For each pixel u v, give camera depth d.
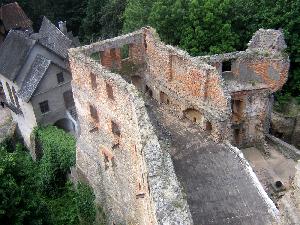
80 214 24.34
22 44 33.03
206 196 18.44
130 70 25.58
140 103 16.53
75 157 27.12
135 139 17.36
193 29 32.66
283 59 24.30
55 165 28.00
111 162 20.89
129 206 20.53
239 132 26.11
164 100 25.31
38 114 32.50
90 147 23.11
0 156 19.47
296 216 13.92
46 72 31.64
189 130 22.47
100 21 48.69
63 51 36.47
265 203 17.97
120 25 47.31
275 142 26.31
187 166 20.03
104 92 19.23
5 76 33.06
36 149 32.19
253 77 25.31
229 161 20.23
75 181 26.72
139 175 17.84
